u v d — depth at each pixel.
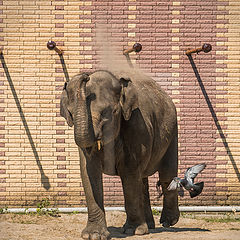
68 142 14.80
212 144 14.95
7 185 14.69
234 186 14.92
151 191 14.75
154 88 10.77
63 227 10.84
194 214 14.33
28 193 14.69
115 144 8.91
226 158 14.93
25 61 14.89
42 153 14.75
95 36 14.98
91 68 14.92
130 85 8.68
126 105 8.59
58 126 14.80
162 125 10.34
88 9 14.98
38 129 14.79
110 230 10.20
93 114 7.82
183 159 14.90
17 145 14.75
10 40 14.91
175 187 9.13
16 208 14.41
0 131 14.74
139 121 9.17
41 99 14.84
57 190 14.73
